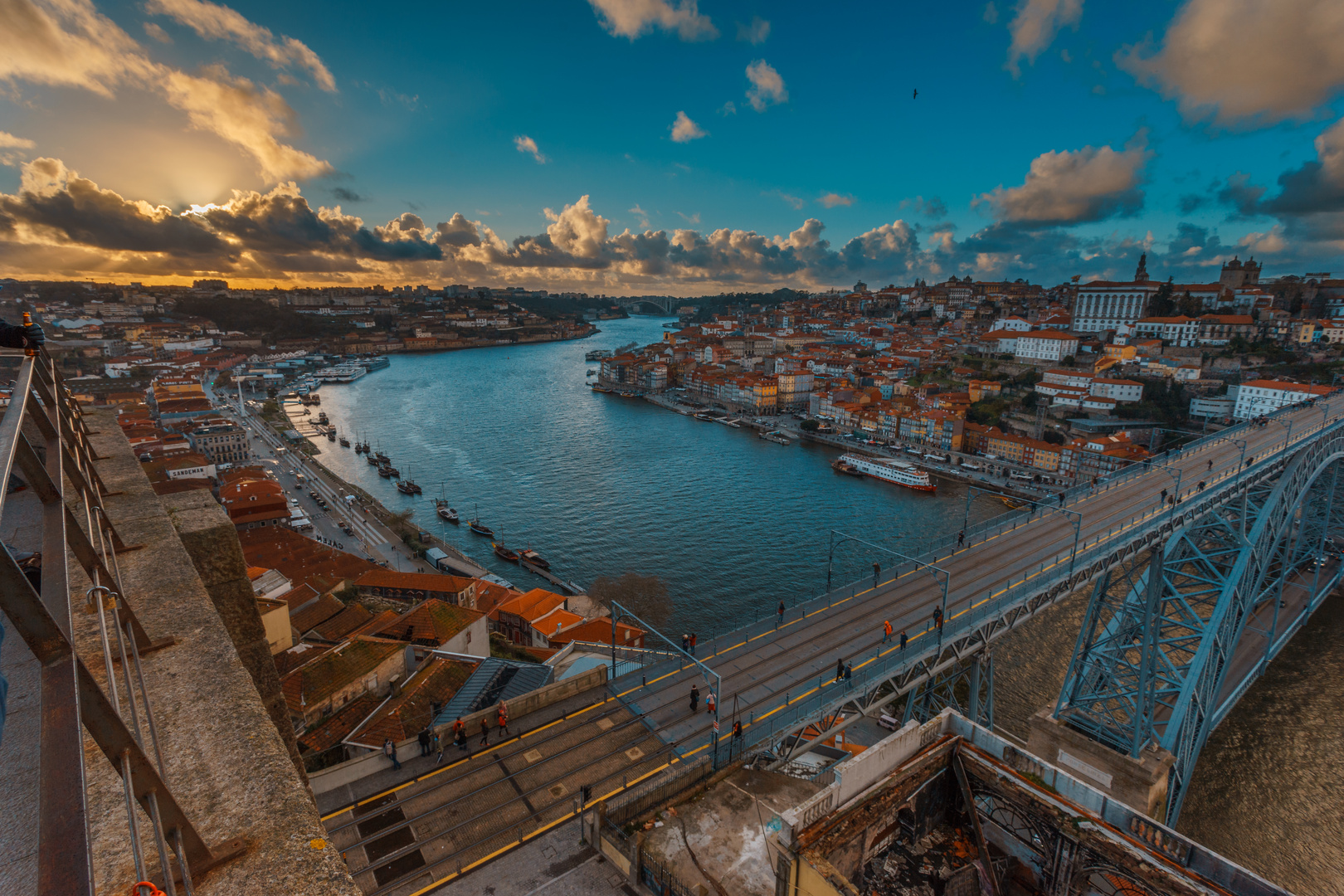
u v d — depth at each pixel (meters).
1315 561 89.50
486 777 35.41
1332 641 81.38
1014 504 139.62
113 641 7.20
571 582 108.44
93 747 6.09
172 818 4.70
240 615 13.45
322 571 92.75
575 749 37.69
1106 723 52.56
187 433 177.62
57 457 7.32
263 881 4.76
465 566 111.06
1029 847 16.61
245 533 108.19
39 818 3.18
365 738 43.91
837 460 172.12
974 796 17.44
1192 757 56.59
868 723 66.38
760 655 47.62
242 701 6.77
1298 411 105.19
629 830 30.81
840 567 109.88
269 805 5.50
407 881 29.27
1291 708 70.62
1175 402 176.75
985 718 55.50
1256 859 55.12
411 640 61.31
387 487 159.88
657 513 137.38
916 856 17.11
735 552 117.00
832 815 16.06
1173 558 57.69
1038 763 16.91
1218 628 51.81
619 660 53.81
